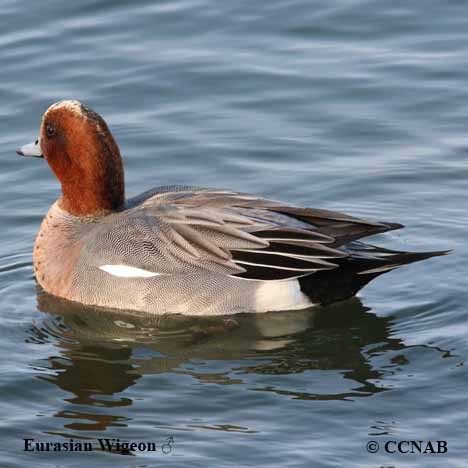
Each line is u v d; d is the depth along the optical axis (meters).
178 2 21.83
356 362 13.59
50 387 13.16
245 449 11.82
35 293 15.43
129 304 14.88
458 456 11.60
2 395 12.99
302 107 19.38
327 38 20.91
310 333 14.38
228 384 13.14
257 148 18.50
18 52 20.59
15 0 21.80
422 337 14.05
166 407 12.66
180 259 14.70
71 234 15.39
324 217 14.63
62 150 15.42
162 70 20.17
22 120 19.12
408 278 15.41
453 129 18.80
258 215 14.71
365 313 14.70
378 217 16.89
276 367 13.58
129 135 18.83
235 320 14.70
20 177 18.08
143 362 13.77
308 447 11.83
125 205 15.75
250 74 20.06
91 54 20.55
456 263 15.63
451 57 20.22
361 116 19.12
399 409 12.44
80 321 14.76
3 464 11.76
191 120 19.16
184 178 17.91
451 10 21.30
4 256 16.28
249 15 21.50
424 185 17.56
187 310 14.76
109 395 12.95
